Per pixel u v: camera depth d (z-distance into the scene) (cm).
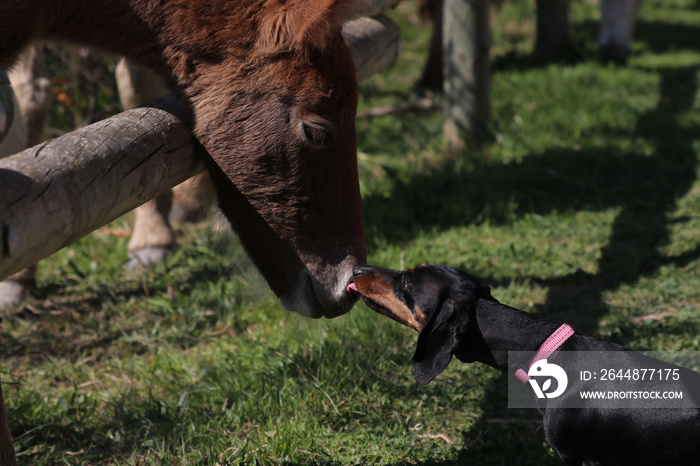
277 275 359
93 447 384
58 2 312
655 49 1574
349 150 343
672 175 771
